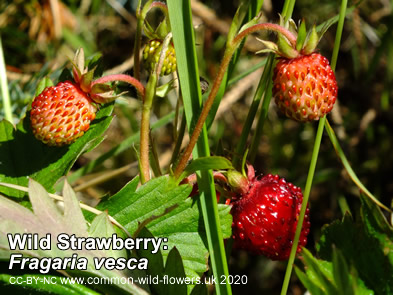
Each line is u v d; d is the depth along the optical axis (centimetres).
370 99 27
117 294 11
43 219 10
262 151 27
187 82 11
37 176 12
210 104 10
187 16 11
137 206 11
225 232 11
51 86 12
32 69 25
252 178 12
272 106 27
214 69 26
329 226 12
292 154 27
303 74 10
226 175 12
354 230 11
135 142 17
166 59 12
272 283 25
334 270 9
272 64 13
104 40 27
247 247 12
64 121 11
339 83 27
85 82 11
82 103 11
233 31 10
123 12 26
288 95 11
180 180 11
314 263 10
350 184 25
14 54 25
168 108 27
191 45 11
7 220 10
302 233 12
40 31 25
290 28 11
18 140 12
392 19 23
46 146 12
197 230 12
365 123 26
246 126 13
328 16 27
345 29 27
